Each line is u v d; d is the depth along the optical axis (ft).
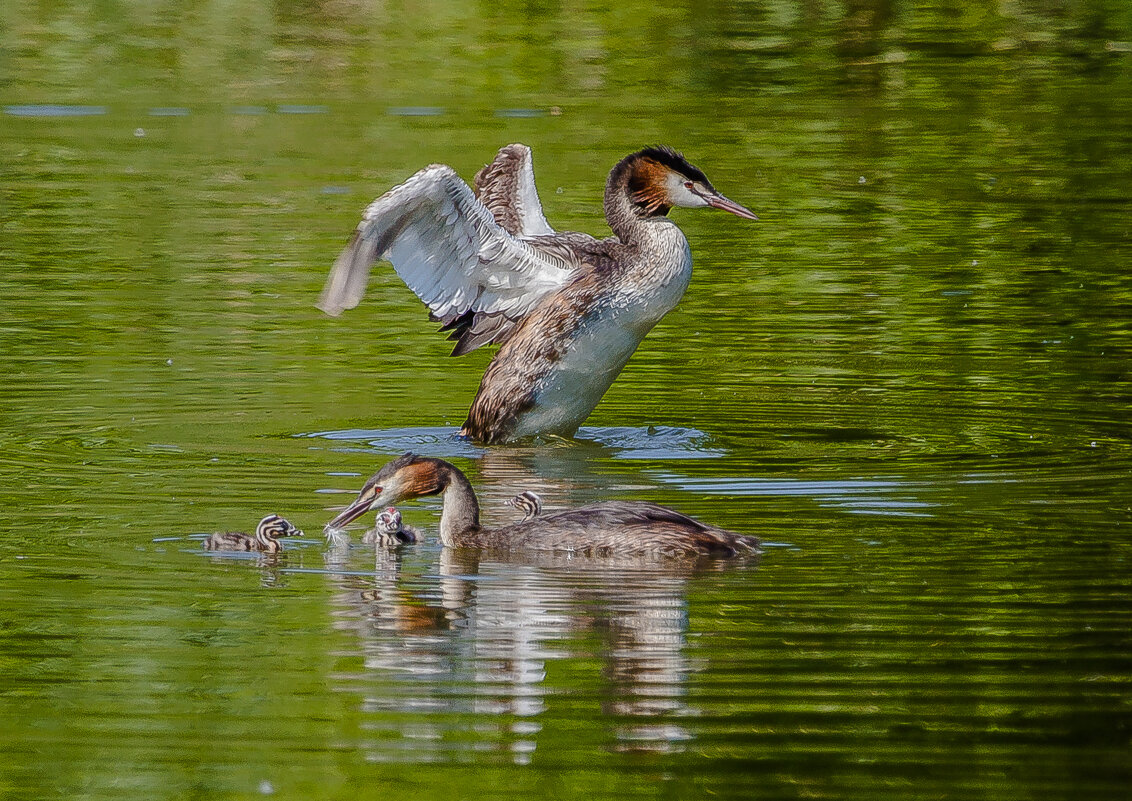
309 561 36.99
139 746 27.99
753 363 57.11
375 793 26.53
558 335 49.11
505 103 99.91
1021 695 29.43
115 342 58.80
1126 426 48.85
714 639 31.91
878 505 40.83
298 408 51.83
